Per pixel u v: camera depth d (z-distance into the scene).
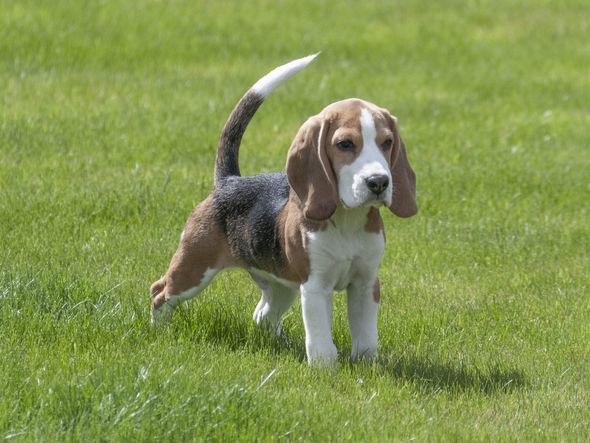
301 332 10.84
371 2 32.97
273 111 21.02
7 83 21.47
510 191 16.83
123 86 22.03
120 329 10.24
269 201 9.94
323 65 25.92
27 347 9.72
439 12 32.25
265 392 8.73
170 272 10.50
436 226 14.84
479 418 8.88
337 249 9.34
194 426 8.06
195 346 9.93
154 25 27.34
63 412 8.24
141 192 15.16
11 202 14.42
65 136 18.03
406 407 8.98
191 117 19.97
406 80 24.88
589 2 33.72
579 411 9.13
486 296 12.38
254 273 10.39
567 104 23.44
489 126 21.22
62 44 24.72
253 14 30.12
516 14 32.34
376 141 9.04
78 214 14.38
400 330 10.99
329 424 8.41
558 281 12.99
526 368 10.16
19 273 11.35
